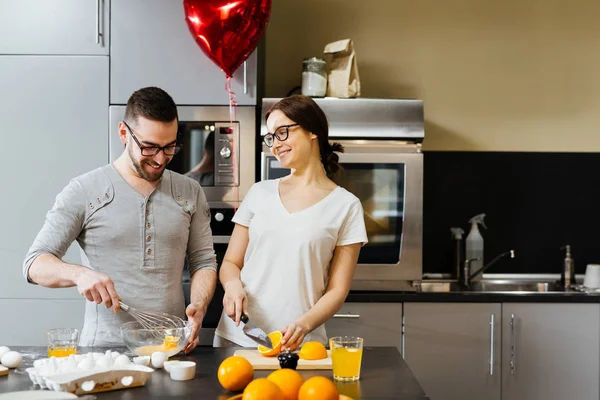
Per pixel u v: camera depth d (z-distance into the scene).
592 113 3.94
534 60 3.93
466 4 3.93
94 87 3.28
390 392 1.69
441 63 3.93
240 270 2.39
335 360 1.78
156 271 2.28
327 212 2.26
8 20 3.27
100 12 3.28
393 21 3.92
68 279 2.02
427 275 3.91
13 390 1.64
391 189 3.40
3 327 3.27
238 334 2.32
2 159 3.27
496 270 3.94
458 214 3.94
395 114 3.38
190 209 2.38
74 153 3.28
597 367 3.34
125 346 2.15
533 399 3.34
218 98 3.30
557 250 3.95
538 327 3.34
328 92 3.51
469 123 3.93
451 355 3.32
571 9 3.93
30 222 3.28
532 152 3.94
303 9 3.93
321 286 2.28
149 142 2.15
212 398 1.62
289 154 2.27
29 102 3.27
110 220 2.25
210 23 3.00
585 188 3.94
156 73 3.29
